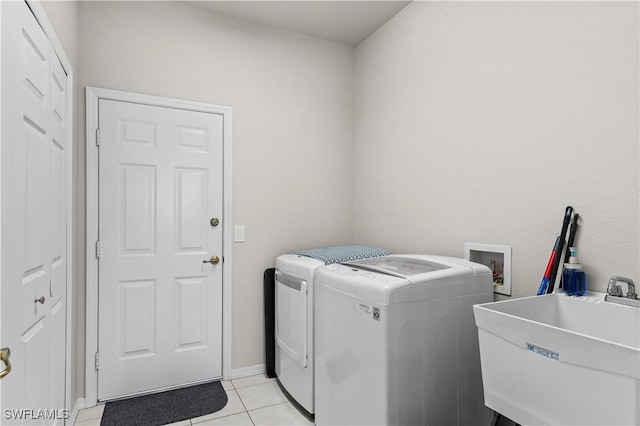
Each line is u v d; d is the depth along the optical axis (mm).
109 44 2260
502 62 1802
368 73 2896
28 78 1201
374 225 2799
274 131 2764
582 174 1464
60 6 1701
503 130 1797
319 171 2930
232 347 2598
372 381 1496
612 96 1368
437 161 2203
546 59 1600
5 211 984
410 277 1532
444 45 2154
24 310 1172
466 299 1628
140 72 2340
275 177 2762
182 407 2182
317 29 2816
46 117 1434
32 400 1266
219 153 2566
